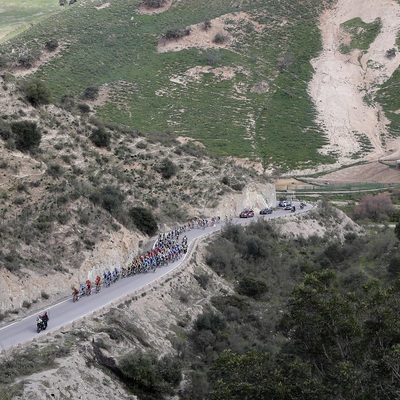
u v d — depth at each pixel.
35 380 60.19
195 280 109.75
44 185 103.69
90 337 72.81
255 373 64.00
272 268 132.38
